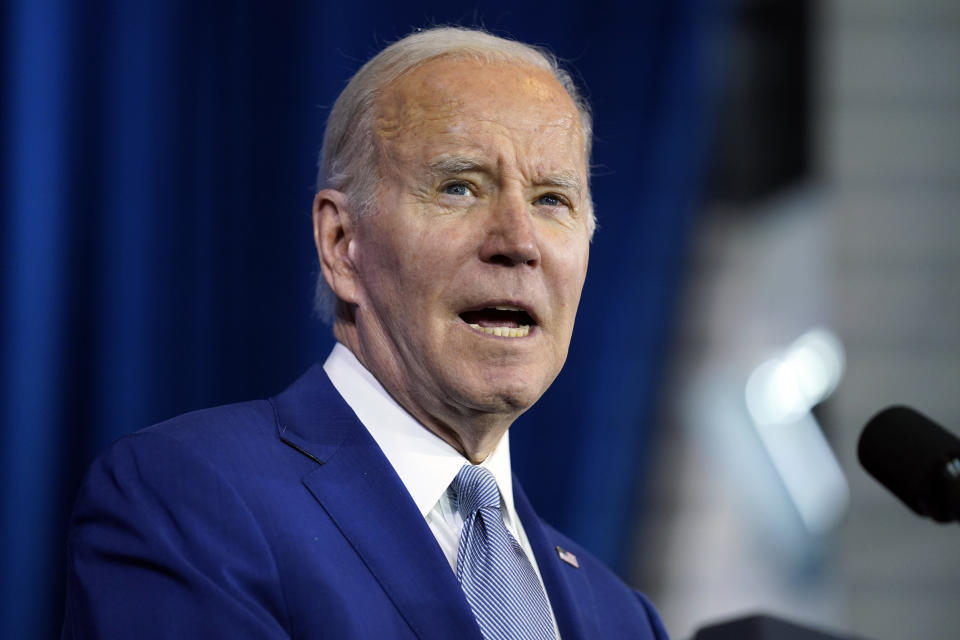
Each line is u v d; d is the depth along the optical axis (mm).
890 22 15047
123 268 11078
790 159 14711
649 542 13828
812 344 14430
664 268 13664
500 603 4828
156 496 4508
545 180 5133
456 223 5031
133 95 11188
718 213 14547
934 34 15055
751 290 14469
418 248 5016
